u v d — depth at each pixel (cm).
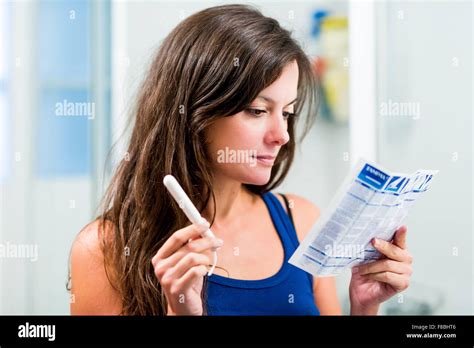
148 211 75
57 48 125
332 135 124
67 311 126
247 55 69
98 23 124
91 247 76
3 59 125
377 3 120
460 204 118
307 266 70
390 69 121
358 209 64
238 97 69
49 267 126
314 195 124
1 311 124
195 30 75
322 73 122
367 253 72
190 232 60
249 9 77
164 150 75
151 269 74
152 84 79
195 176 75
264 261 77
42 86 126
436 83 120
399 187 63
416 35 120
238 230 79
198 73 72
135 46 120
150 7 120
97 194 124
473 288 118
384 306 118
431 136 120
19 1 125
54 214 126
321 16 122
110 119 125
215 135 73
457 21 119
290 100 72
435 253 118
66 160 126
